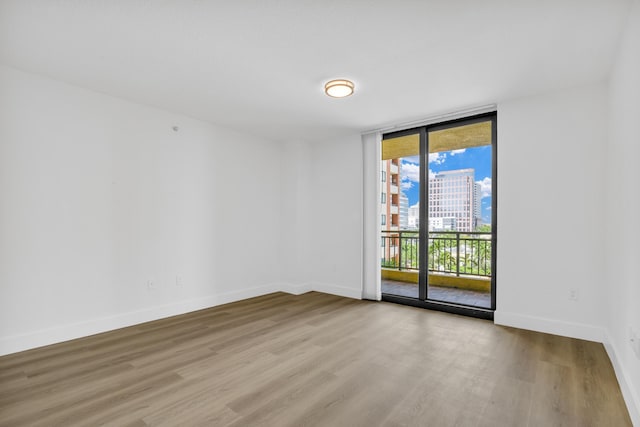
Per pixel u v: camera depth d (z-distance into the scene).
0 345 2.41
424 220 3.89
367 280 4.29
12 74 2.51
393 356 2.42
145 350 2.54
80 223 2.85
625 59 1.96
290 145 4.83
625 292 1.97
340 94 2.87
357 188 4.39
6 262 2.45
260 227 4.58
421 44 2.18
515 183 3.08
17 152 2.52
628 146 1.91
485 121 3.48
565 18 1.87
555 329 2.86
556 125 2.89
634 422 1.57
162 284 3.43
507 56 2.32
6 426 1.57
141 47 2.24
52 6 1.78
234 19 1.92
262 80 2.76
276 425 1.58
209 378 2.07
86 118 2.91
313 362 2.32
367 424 1.59
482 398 1.83
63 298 2.74
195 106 3.40
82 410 1.71
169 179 3.53
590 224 2.72
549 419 1.64
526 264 3.01
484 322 3.24
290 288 4.71
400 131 4.11
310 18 1.91
